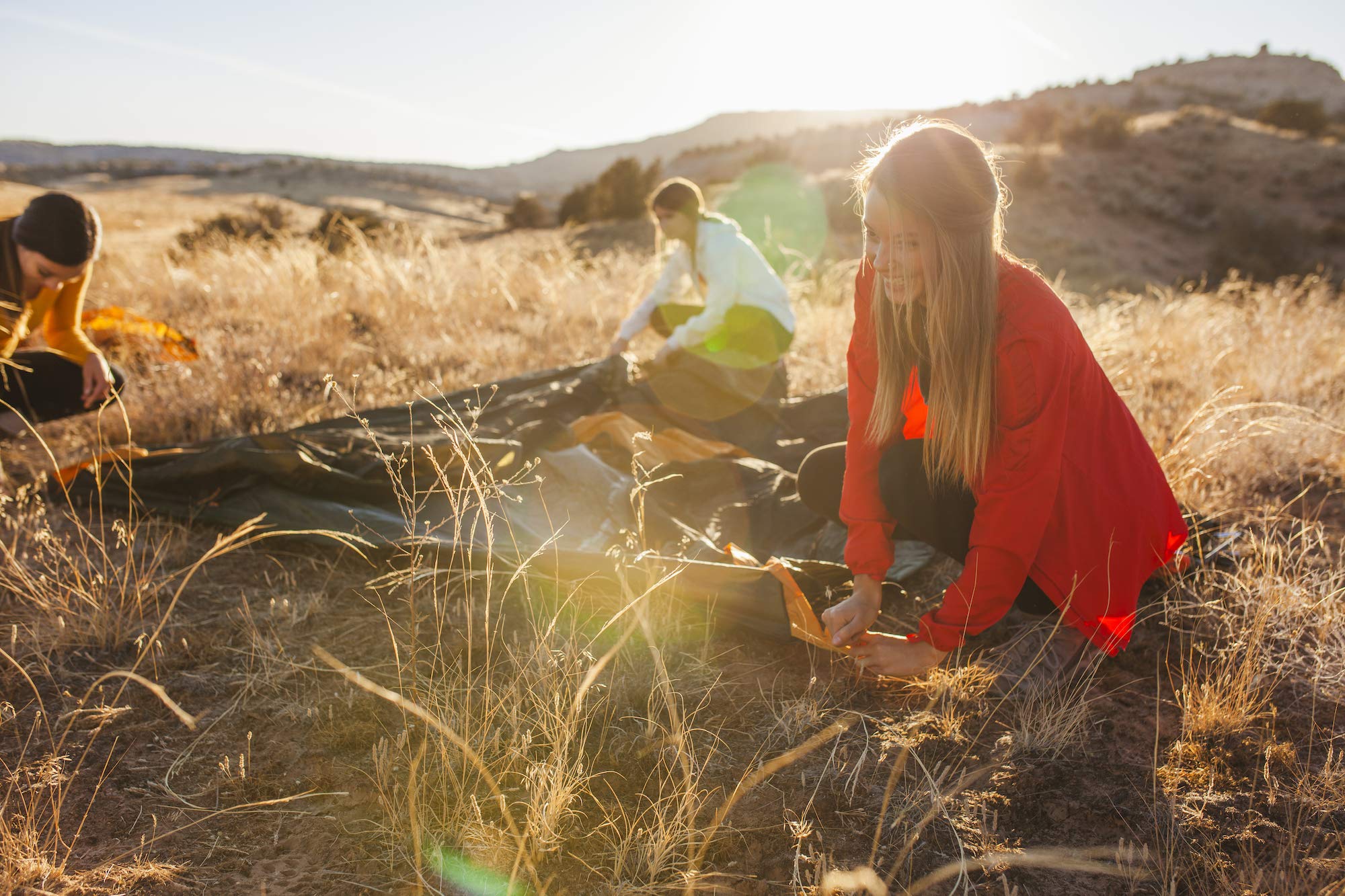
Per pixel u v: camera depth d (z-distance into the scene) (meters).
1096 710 2.07
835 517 2.70
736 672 2.21
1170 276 25.09
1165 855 1.61
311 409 3.95
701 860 1.60
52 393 3.33
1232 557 2.65
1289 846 1.62
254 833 1.65
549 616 2.40
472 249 7.85
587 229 25.67
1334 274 25.05
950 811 1.73
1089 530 1.97
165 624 2.30
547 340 5.50
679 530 2.78
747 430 3.73
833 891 1.52
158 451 3.15
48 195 3.07
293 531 2.62
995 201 1.75
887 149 1.79
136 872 1.53
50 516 2.90
